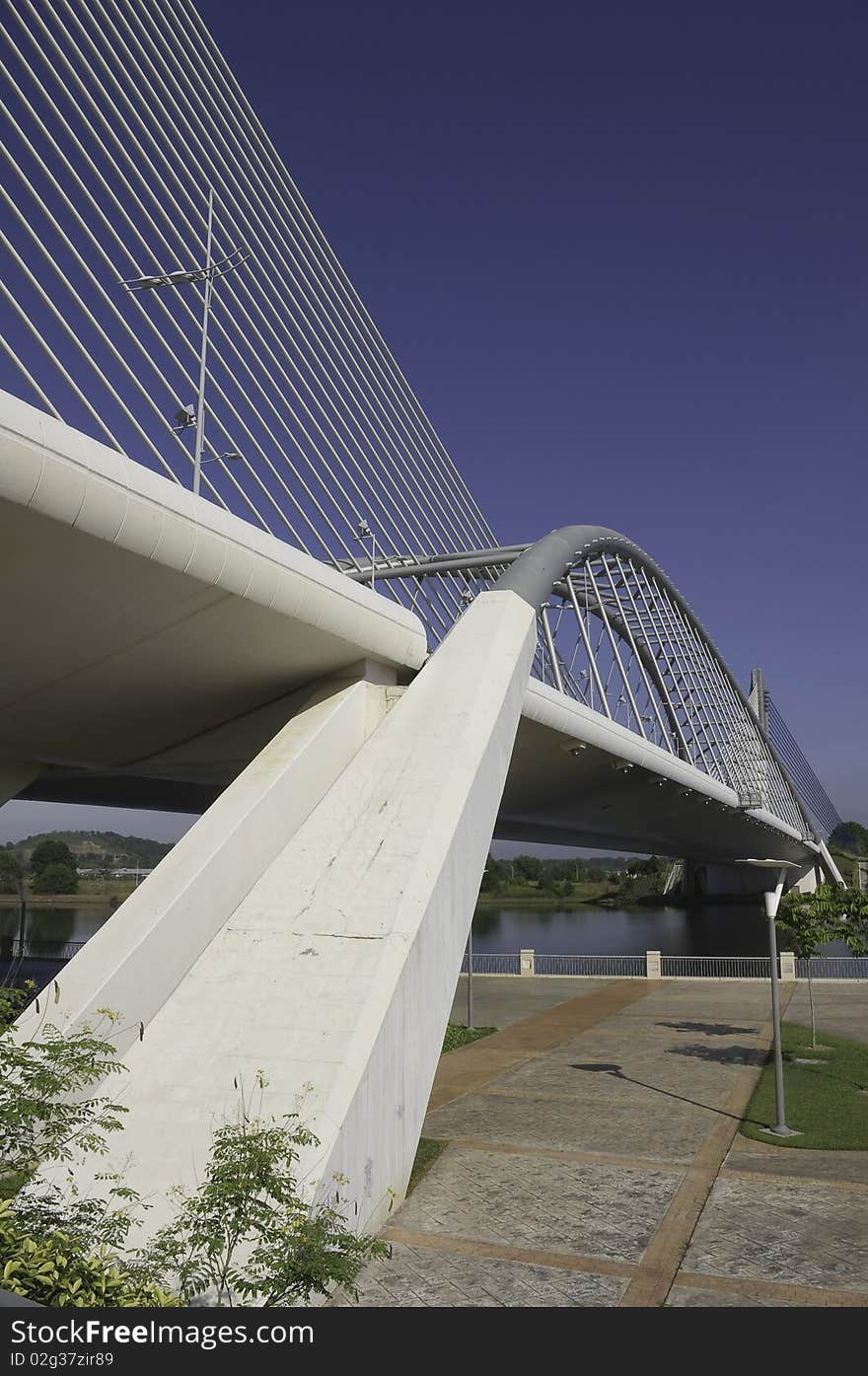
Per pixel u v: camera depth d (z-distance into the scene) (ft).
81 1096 29.63
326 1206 24.47
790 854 229.25
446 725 44.83
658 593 142.92
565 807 121.49
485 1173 35.17
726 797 135.23
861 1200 31.94
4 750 68.95
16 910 293.64
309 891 36.86
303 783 44.83
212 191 53.83
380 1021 30.37
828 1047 62.39
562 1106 46.26
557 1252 27.30
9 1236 16.72
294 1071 28.60
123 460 35.40
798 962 108.47
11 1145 21.16
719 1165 36.11
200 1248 22.43
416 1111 33.40
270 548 42.32
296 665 50.55
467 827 40.70
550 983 105.70
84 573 38.01
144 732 62.95
